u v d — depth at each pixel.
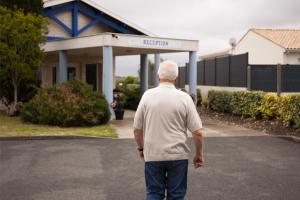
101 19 22.56
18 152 10.88
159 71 4.91
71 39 18.97
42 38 17.75
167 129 4.69
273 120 15.95
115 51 21.20
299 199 6.81
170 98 4.74
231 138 13.30
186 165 4.77
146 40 18.44
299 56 35.47
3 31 16.84
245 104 17.73
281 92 18.84
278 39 37.62
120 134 14.02
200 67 27.08
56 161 9.76
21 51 17.45
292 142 12.50
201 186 7.58
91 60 25.02
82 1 21.83
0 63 17.28
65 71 19.77
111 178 8.17
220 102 20.77
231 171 8.77
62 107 15.53
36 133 13.58
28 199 6.84
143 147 4.97
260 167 9.16
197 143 4.79
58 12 21.48
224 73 22.73
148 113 4.76
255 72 19.48
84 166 9.23
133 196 6.97
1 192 7.23
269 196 6.97
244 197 6.91
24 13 18.56
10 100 19.20
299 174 8.52
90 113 15.68
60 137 13.15
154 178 4.71
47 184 7.75
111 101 17.48
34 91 18.86
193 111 4.77
